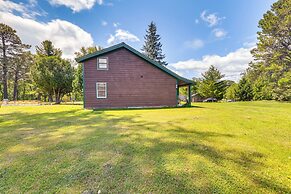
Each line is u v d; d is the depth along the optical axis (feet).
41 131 15.03
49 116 25.05
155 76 40.65
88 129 15.57
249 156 9.04
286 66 65.10
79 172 7.39
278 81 64.69
